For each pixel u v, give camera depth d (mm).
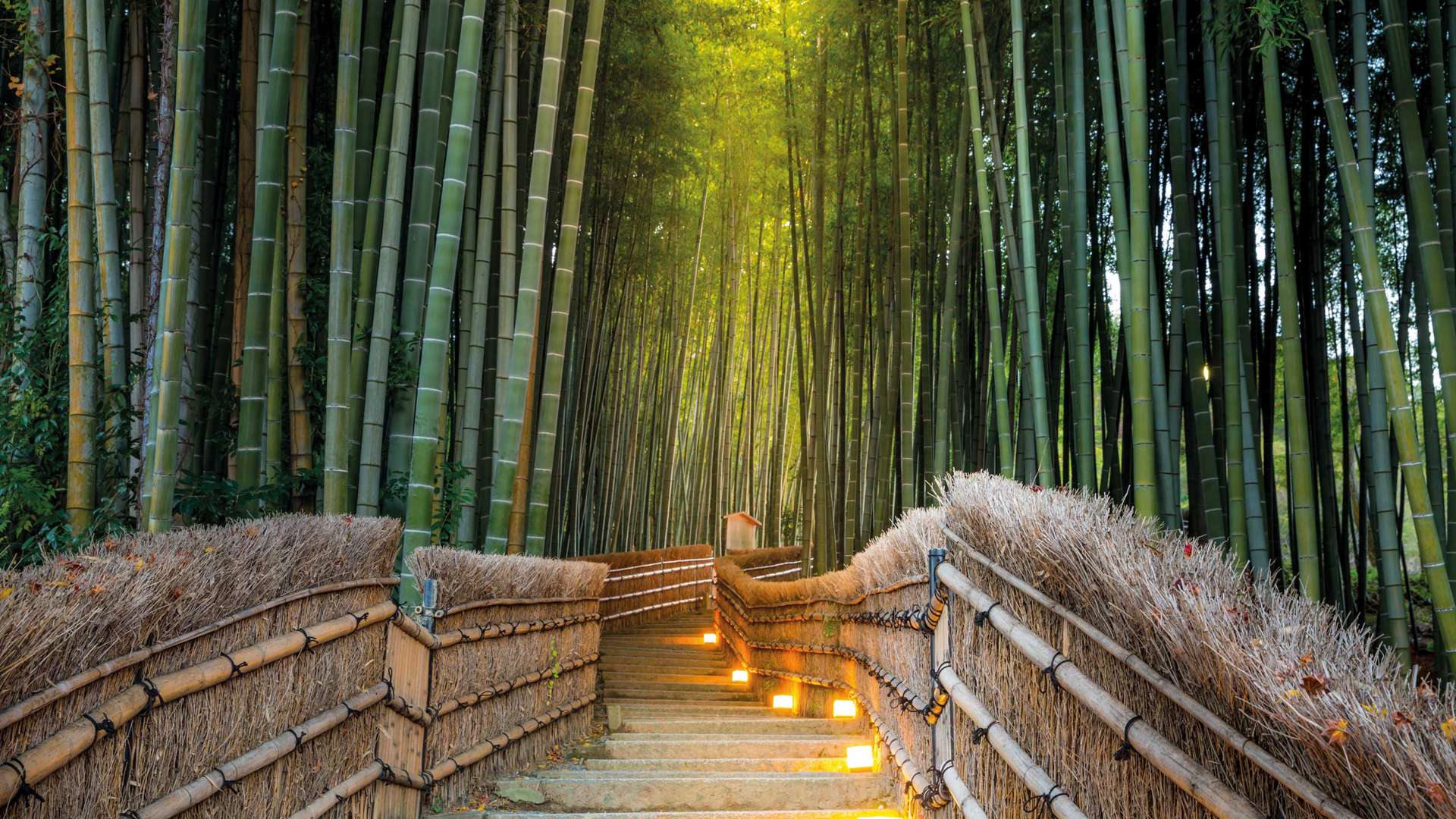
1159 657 1494
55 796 1502
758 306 11594
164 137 4449
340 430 4086
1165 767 1416
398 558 3934
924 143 6859
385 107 4672
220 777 1921
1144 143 3824
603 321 8781
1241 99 5047
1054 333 5715
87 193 4223
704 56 8727
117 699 1641
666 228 9711
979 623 2305
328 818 2402
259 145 4234
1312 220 5250
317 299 4758
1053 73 5145
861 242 7488
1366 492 5777
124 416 4371
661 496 11195
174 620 1850
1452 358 3477
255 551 2195
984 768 2236
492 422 5875
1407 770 976
